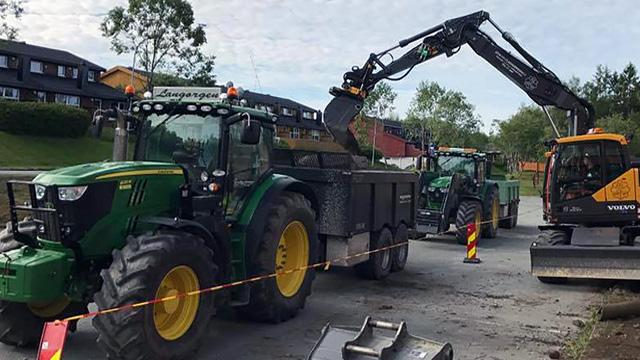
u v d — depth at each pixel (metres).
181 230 5.64
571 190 10.35
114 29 33.53
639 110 75.25
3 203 14.86
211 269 5.66
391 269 10.80
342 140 12.27
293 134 50.09
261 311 6.85
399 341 4.03
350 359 3.92
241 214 6.76
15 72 50.81
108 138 42.88
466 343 6.54
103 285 4.98
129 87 7.06
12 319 5.65
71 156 37.53
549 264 9.70
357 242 9.16
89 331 6.46
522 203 34.12
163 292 5.30
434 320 7.50
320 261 9.02
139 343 4.89
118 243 5.56
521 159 63.72
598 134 10.33
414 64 12.48
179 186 6.05
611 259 9.33
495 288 9.59
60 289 5.25
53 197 5.23
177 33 34.31
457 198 15.41
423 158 16.36
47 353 3.88
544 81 12.31
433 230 14.42
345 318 7.45
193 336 5.48
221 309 7.61
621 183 10.05
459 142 65.56
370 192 9.52
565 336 6.89
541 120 62.81
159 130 6.74
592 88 78.44
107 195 5.45
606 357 5.80
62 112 39.72
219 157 6.46
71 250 5.32
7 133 38.03
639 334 6.64
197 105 6.54
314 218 7.67
